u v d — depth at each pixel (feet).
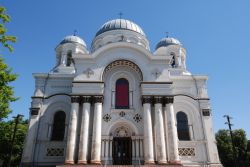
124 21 132.87
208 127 97.19
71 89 101.45
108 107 94.48
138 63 98.37
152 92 92.79
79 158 81.87
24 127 131.34
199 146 94.27
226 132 170.60
